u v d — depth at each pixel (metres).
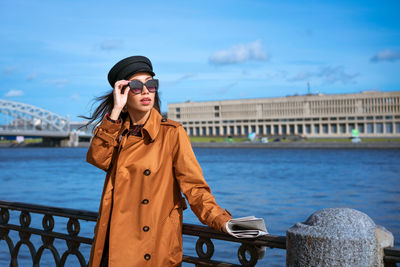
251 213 17.33
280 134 172.62
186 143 2.24
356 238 1.70
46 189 27.88
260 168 51.47
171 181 2.22
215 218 2.06
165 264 2.12
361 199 22.92
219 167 53.72
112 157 2.34
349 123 165.62
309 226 1.83
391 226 14.84
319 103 169.25
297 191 26.53
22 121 160.62
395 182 33.00
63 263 3.09
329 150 129.25
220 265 2.35
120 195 2.16
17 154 112.25
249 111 179.50
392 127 159.62
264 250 2.20
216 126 186.25
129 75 2.27
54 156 97.19
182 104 192.12
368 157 81.50
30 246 3.33
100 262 2.21
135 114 2.31
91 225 10.62
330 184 31.52
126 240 2.12
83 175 41.84
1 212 3.59
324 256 1.73
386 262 1.80
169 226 2.17
